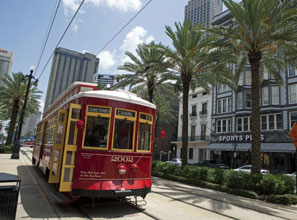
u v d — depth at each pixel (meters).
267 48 14.24
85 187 5.92
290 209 8.61
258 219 6.70
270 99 27.08
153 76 20.47
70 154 6.20
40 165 12.03
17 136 22.11
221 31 14.28
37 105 34.66
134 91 23.20
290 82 26.08
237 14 13.38
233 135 29.64
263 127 27.88
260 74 17.84
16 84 30.06
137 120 7.03
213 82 17.62
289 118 25.58
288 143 23.77
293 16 12.32
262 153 27.14
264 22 12.50
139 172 6.82
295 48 13.11
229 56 14.59
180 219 6.11
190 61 16.45
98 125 6.46
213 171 13.46
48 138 9.99
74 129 6.37
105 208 6.59
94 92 6.69
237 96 30.30
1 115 40.62
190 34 15.89
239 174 12.02
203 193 10.82
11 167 14.92
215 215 6.78
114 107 6.68
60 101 11.70
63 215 5.84
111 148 6.42
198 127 36.22
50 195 7.87
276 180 10.32
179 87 21.86
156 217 6.05
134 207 6.89
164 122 47.34
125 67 21.19
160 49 16.36
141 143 7.08
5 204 4.24
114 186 6.18
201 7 122.88
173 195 9.58
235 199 9.81
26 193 8.04
